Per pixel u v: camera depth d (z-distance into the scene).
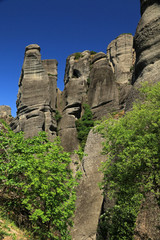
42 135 11.86
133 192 11.49
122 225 15.14
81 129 46.88
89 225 24.14
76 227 24.92
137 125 12.10
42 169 9.25
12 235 8.02
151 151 10.78
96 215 24.39
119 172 12.08
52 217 9.59
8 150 10.55
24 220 10.86
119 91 46.62
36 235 10.39
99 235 19.58
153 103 13.30
